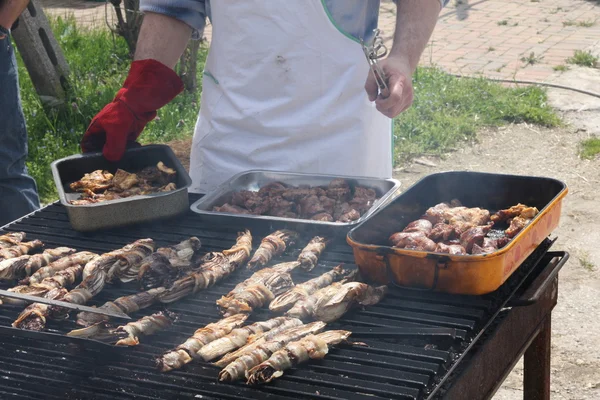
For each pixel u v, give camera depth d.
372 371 1.62
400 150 5.96
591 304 3.96
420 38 2.44
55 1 11.08
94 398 1.58
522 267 2.04
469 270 1.80
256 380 1.59
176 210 2.39
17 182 3.79
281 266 2.07
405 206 2.22
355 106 2.66
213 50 2.76
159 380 1.63
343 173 2.72
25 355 1.73
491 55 8.34
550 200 2.22
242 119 2.72
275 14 2.57
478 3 10.70
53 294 1.93
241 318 1.84
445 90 7.02
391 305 1.87
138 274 2.04
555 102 6.92
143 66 2.52
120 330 1.76
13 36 6.20
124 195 2.43
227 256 2.11
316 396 1.54
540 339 2.33
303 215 2.38
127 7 6.66
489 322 1.78
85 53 7.93
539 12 10.18
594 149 5.90
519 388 3.40
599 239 4.61
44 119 6.12
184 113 6.46
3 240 2.25
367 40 2.64
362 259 1.92
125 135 2.51
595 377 3.41
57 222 2.43
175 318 1.88
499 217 2.22
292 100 2.66
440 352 1.66
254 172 2.58
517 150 6.03
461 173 2.33
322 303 1.82
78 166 2.57
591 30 9.25
